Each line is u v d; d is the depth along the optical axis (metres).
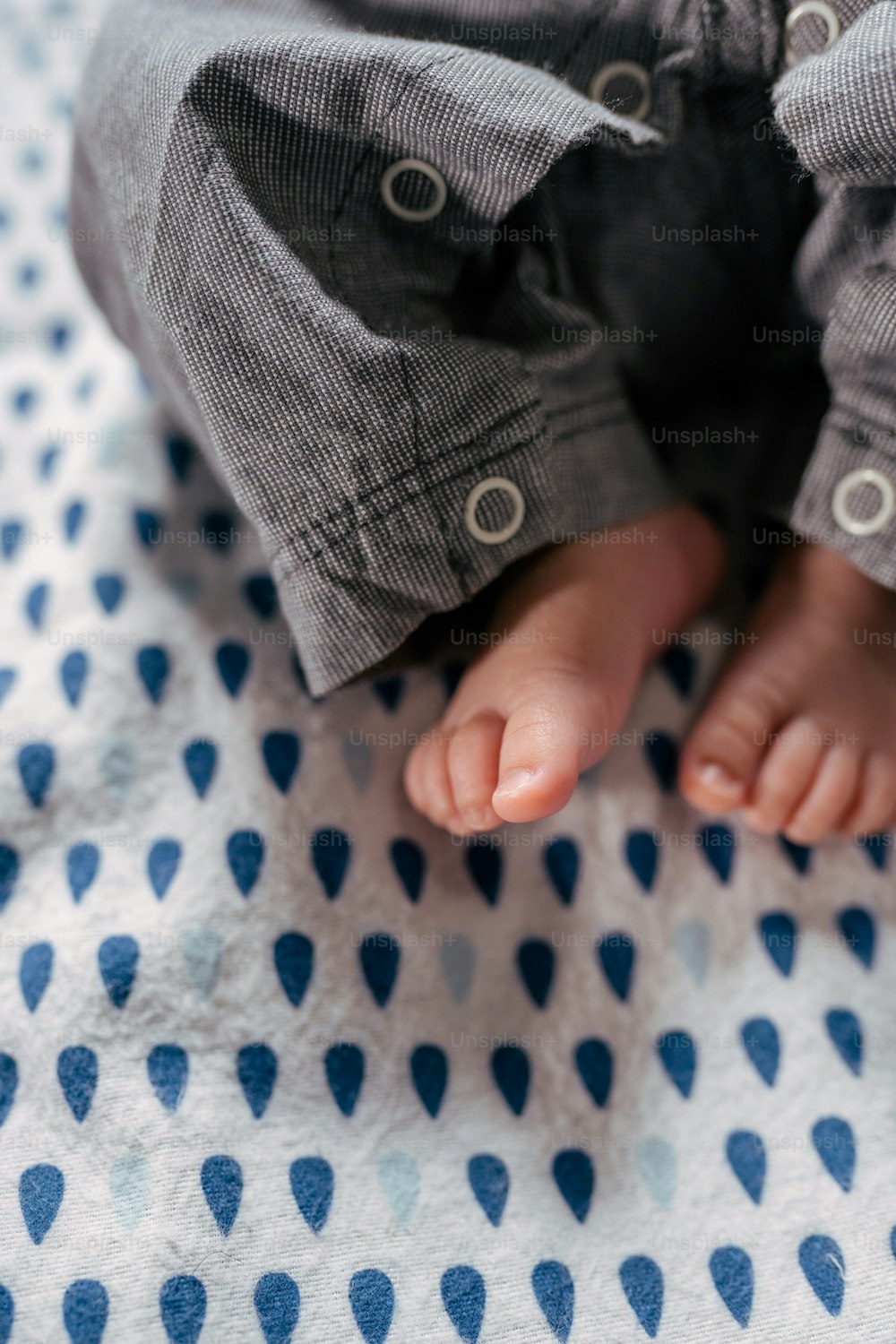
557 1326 0.48
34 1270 0.48
